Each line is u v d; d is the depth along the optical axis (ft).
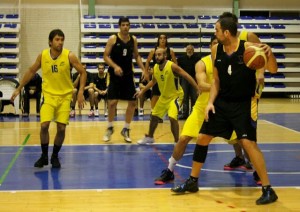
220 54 16.03
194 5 63.36
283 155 24.66
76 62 21.07
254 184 18.58
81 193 17.20
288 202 15.94
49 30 61.87
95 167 21.83
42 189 17.80
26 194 17.07
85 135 31.65
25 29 61.52
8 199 16.40
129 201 16.15
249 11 64.44
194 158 17.17
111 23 61.46
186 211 14.99
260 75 16.93
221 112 16.30
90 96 42.06
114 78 28.35
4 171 20.92
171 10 63.05
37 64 21.07
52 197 16.66
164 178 18.66
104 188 17.93
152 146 27.58
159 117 27.91
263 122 38.50
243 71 15.71
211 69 18.25
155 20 61.93
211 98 16.30
